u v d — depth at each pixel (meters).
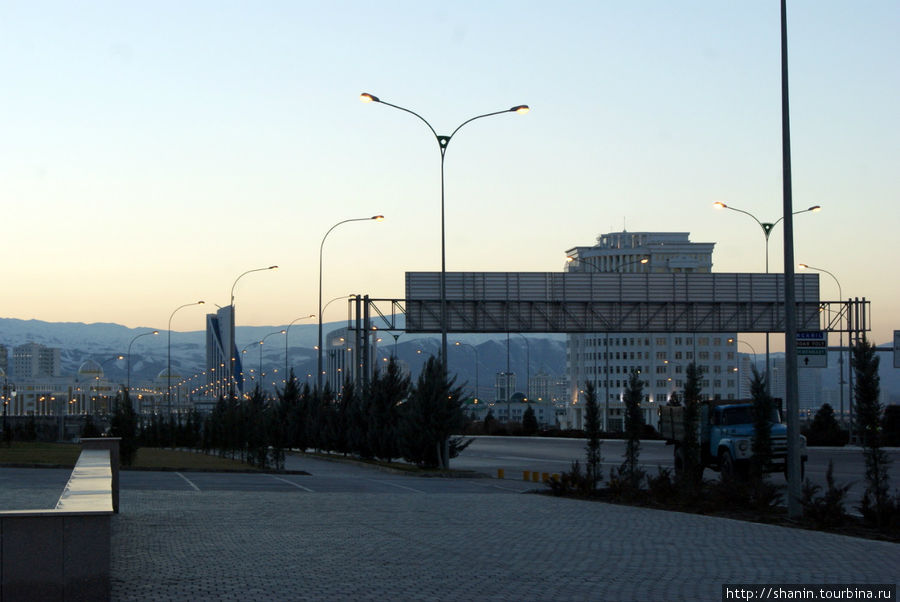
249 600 9.74
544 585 10.85
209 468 37.94
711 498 21.14
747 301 61.00
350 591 10.35
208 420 62.06
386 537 15.12
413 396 41.88
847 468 41.69
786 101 19.11
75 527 8.80
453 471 38.66
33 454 42.34
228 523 16.91
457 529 16.36
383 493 26.48
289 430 62.09
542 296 59.12
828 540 14.97
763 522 18.34
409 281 57.97
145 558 12.55
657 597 10.16
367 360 57.44
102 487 10.03
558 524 17.33
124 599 9.71
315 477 35.94
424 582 10.98
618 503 22.64
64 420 76.50
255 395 50.81
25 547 8.67
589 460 26.11
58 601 8.70
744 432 29.97
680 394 36.06
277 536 15.07
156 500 21.83
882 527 16.92
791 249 18.88
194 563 12.16
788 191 18.98
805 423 74.25
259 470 38.62
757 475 21.20
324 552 13.30
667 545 14.33
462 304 58.66
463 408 41.72
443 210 42.78
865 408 17.47
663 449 60.56
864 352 17.61
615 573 11.70
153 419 78.06
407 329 58.09
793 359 18.66
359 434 49.12
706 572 11.79
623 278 60.09
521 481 35.38
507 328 59.03
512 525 17.11
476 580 11.14
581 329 59.88
